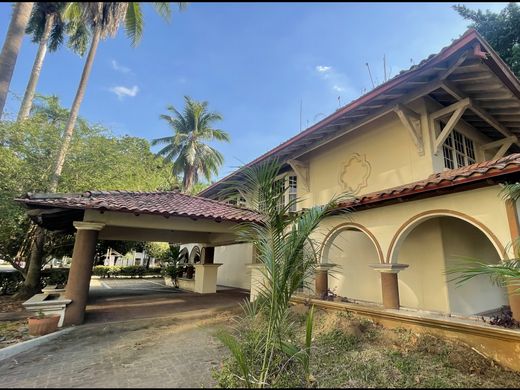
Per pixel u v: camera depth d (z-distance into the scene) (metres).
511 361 4.84
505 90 8.03
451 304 7.57
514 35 17.00
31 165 12.14
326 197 11.88
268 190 4.84
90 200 7.71
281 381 4.29
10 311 10.03
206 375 4.54
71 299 7.57
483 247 9.25
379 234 7.59
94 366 4.90
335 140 11.75
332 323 7.08
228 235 13.55
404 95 8.38
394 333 6.36
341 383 4.32
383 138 10.10
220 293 14.80
